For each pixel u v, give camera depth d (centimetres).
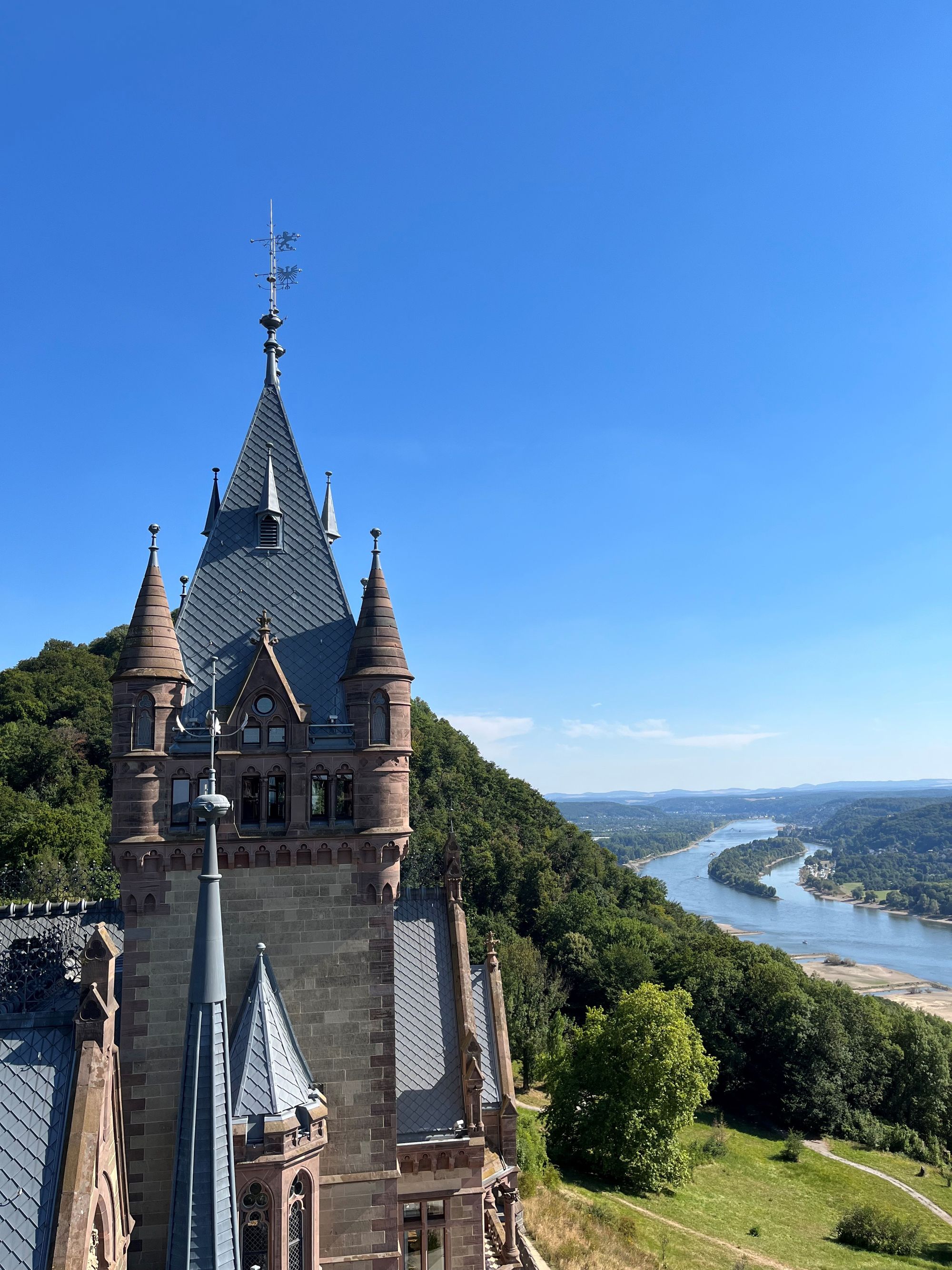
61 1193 2100
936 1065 11600
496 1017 4106
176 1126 2772
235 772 2945
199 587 3256
